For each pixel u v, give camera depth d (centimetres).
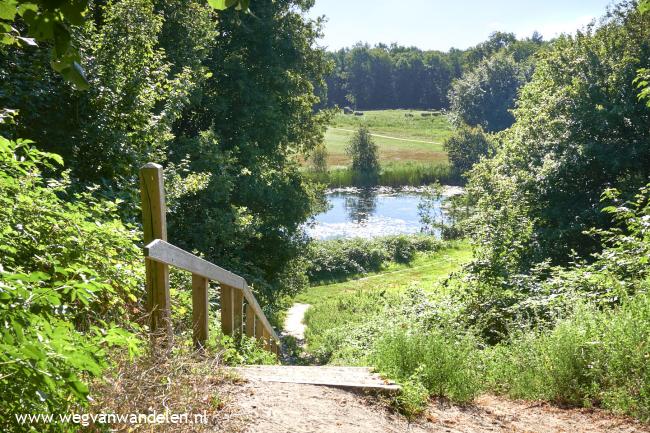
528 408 597
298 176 2819
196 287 575
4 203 507
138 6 1236
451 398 584
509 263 1323
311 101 2948
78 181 998
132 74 1192
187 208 1888
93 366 248
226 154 1945
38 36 270
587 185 2531
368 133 8362
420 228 5325
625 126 2497
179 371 391
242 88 2419
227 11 2484
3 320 235
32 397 240
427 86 17275
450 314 1069
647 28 2658
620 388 575
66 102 1110
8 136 942
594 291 964
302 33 2722
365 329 1531
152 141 1274
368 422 445
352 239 4547
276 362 796
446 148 8438
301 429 395
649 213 987
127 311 498
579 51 2786
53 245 493
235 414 391
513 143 2852
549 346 655
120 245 598
